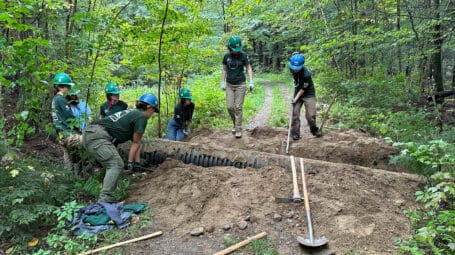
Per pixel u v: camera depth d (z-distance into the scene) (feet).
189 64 29.96
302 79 22.40
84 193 16.17
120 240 12.85
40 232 13.56
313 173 16.92
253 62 110.63
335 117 32.78
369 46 38.96
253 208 14.24
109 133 15.34
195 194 15.05
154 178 17.13
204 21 26.40
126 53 25.05
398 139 22.74
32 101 15.25
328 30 39.83
